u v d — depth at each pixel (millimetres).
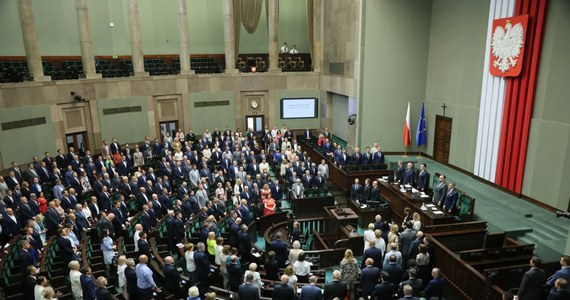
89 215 11977
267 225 13812
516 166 13242
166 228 11781
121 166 16797
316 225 14773
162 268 9086
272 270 9086
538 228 11023
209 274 9273
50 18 21469
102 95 20656
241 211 12773
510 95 13312
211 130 24750
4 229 10836
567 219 11477
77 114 19875
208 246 10172
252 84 24953
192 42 26656
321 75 25109
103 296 7258
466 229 10953
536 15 12125
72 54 22547
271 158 20188
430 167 17172
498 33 13602
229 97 24750
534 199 12641
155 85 22562
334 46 22422
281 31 27922
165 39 25891
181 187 14539
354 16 19219
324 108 25094
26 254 8844
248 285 7203
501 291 8023
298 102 25609
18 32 20266
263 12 27641
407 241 9852
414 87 18969
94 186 14219
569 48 11180
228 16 24000
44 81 18094
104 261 10070
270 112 25562
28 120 17531
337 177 17406
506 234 10797
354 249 11656
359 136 19656
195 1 26281
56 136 18844
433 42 18172
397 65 18812
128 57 24703
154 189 14500
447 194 12039
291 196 15633
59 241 9672
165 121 23438
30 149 17625
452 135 16875
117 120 21391
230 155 18375
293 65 26594
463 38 15812
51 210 11477
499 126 13906
